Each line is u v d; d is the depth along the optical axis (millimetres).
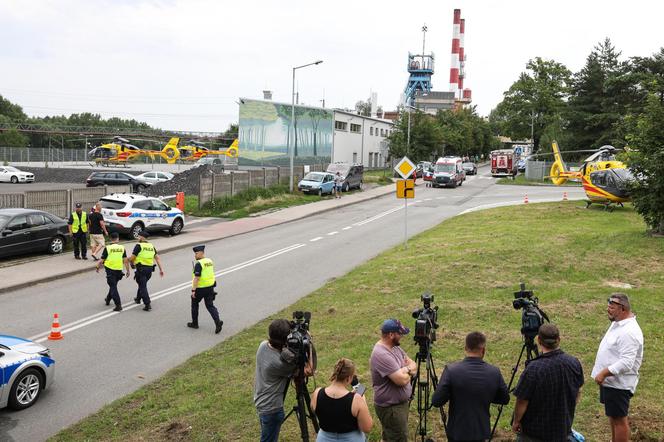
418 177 63562
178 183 45094
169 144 78562
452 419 5469
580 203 31922
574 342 9781
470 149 101062
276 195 39469
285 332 6289
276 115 63094
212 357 10562
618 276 14086
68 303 14492
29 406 8750
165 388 9211
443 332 10695
